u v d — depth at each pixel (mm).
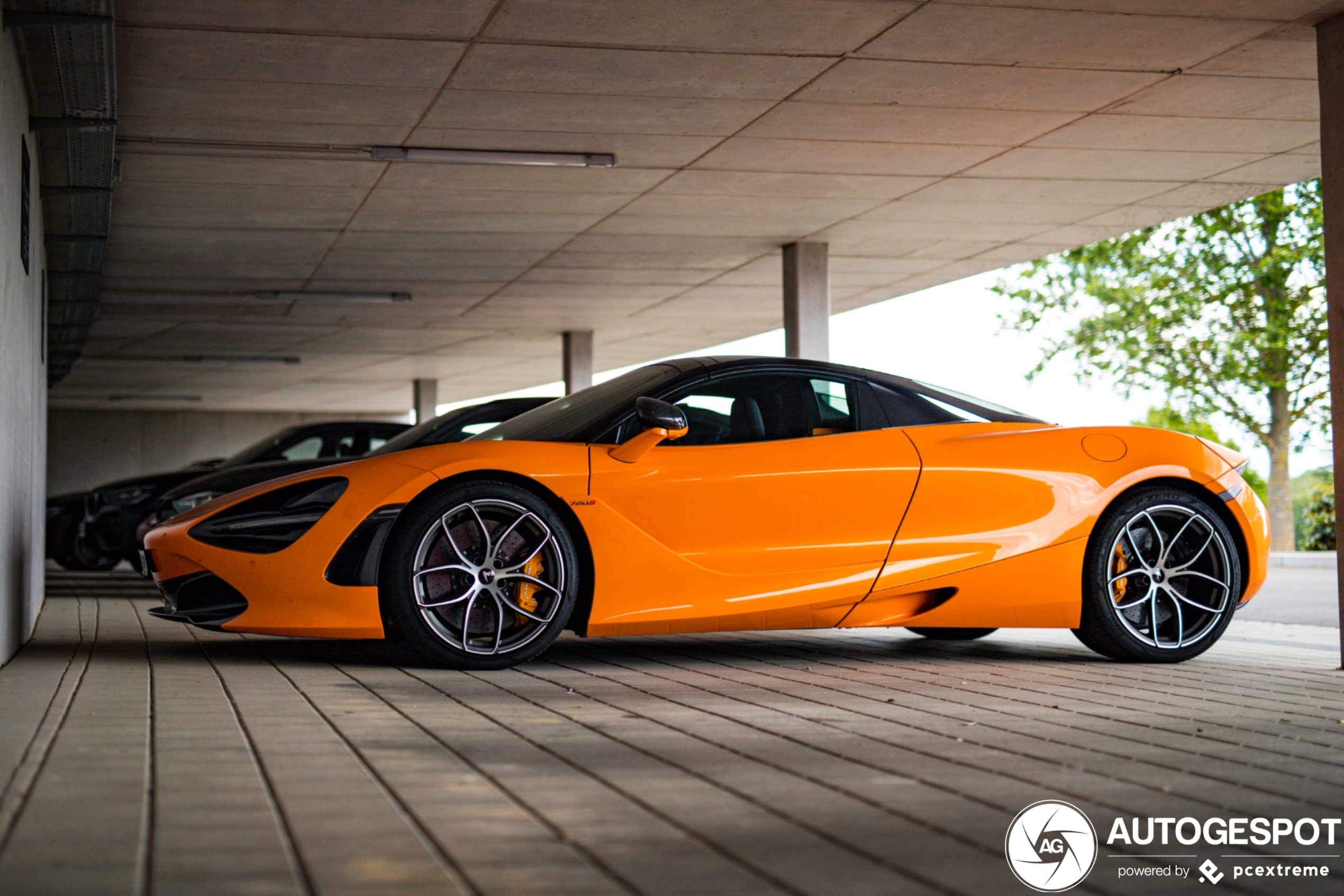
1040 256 11375
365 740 2891
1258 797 2396
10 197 4746
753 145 7781
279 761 2621
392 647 5039
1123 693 3904
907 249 11039
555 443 4453
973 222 10016
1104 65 6355
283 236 10203
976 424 4898
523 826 2084
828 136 7602
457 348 17469
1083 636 4926
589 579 4355
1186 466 4922
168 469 27844
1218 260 19734
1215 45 6086
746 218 9805
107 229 8250
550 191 8867
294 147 7609
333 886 1723
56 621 6539
